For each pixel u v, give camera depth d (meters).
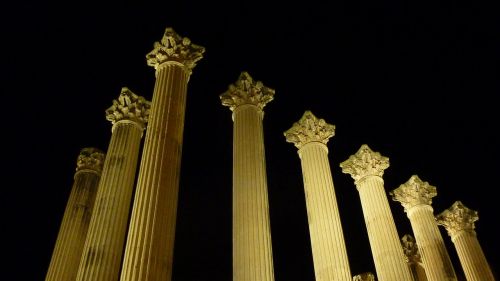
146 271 20.55
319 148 34.69
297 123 36.38
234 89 34.22
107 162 30.91
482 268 40.97
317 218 30.69
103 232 27.11
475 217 44.84
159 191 23.33
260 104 33.84
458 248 43.28
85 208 34.16
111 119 33.66
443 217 45.41
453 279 36.06
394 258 32.94
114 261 26.45
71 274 30.83
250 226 26.45
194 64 31.06
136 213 22.64
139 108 34.19
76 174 36.16
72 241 32.12
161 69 29.70
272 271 25.39
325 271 28.38
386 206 36.12
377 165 38.62
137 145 32.84
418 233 39.59
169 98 27.62
